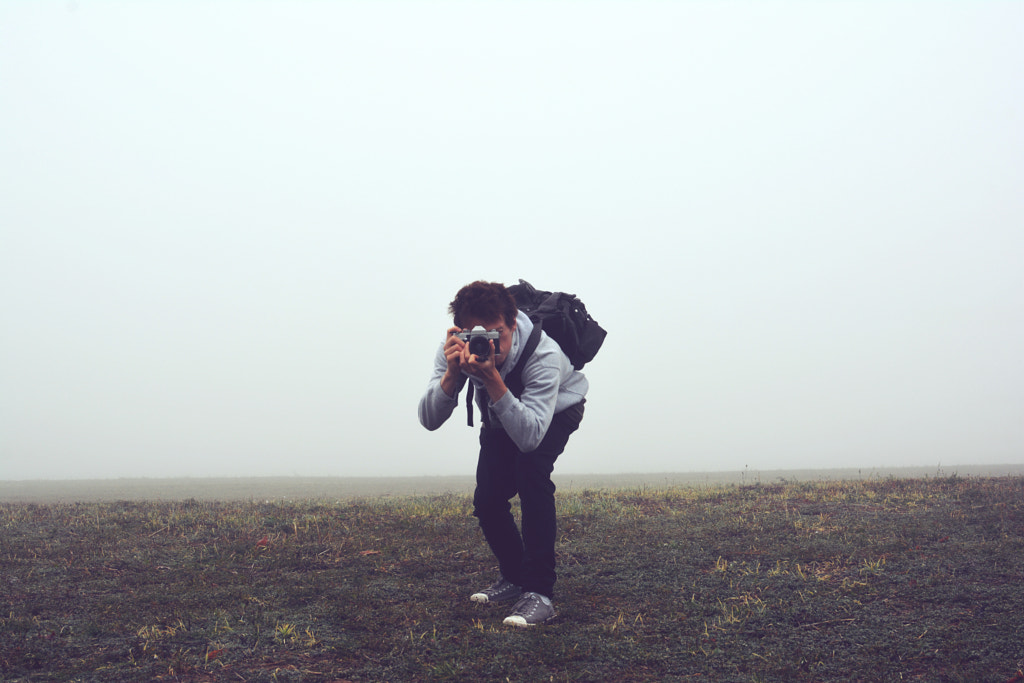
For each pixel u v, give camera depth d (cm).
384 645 296
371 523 632
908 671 259
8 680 257
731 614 330
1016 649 273
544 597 338
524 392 337
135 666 272
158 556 500
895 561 425
